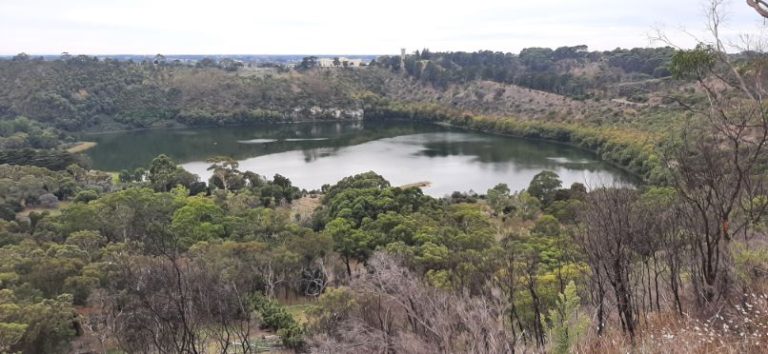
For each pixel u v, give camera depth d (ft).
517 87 607.78
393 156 400.67
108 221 185.47
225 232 186.09
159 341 67.92
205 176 345.92
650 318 40.09
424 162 377.09
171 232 154.92
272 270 141.69
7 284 116.67
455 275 90.74
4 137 425.69
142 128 561.02
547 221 174.81
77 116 531.91
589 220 51.70
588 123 445.37
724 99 42.91
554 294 67.87
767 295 30.50
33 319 95.71
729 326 29.99
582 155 396.78
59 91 548.31
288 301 143.02
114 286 100.48
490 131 527.40
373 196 202.39
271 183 275.59
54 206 251.19
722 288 37.58
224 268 124.36
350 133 530.68
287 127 577.84
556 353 31.04
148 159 405.59
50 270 122.11
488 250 121.70
